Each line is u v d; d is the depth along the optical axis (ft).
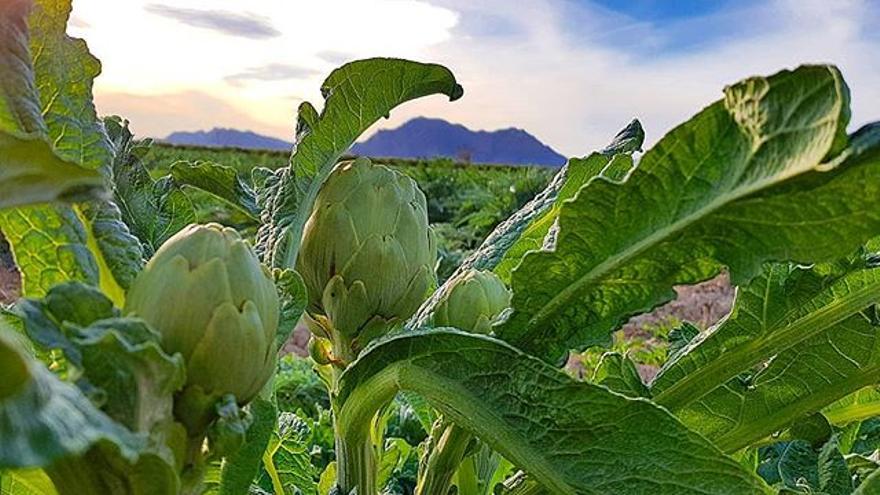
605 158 4.27
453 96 4.07
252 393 2.33
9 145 1.72
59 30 2.94
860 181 2.29
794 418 3.54
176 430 2.19
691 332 4.92
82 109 3.01
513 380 2.58
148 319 2.23
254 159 93.50
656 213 2.64
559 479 2.56
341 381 2.94
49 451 1.51
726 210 2.53
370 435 3.18
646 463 2.49
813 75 2.24
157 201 4.06
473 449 3.24
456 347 2.64
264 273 2.38
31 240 2.75
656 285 2.78
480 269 4.16
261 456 2.48
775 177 2.36
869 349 3.41
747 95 2.37
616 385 3.45
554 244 2.77
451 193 75.87
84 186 1.79
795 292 3.25
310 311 3.56
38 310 2.07
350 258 3.40
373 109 3.92
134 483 2.01
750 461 4.49
